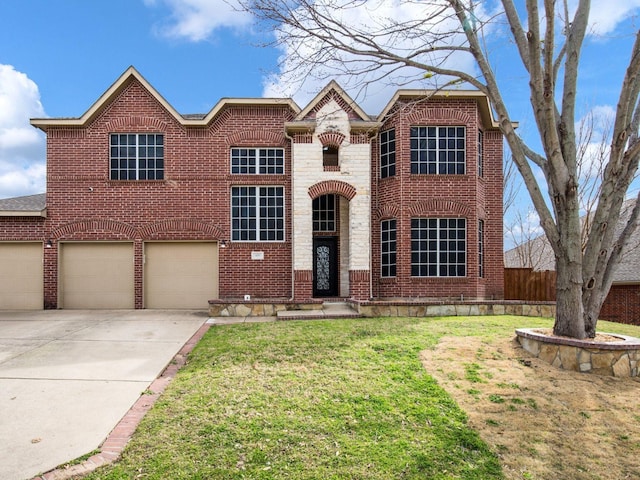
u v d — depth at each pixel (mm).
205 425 4871
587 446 4793
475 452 4578
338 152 15000
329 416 5172
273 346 8055
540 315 11977
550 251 27672
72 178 14578
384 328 9508
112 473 3932
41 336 9516
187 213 14719
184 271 14789
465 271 14359
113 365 7246
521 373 6672
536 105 7387
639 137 7480
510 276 15938
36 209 14344
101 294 14586
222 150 14875
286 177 14898
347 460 4281
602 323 11891
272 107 14984
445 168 14578
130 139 14875
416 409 5434
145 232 14602
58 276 14438
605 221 7375
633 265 18812
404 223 14328
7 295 14438
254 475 3986
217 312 12500
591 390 6133
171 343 8867
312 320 11078
